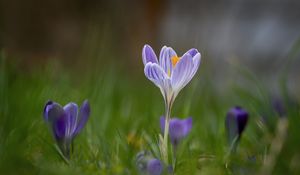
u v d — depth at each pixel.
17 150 0.86
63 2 2.55
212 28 2.65
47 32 2.51
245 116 0.86
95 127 1.02
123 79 1.49
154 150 0.84
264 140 0.97
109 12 2.43
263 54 2.62
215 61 2.36
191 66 0.79
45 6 2.52
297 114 0.95
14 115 0.99
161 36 2.57
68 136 0.81
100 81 1.20
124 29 2.39
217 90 1.42
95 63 1.42
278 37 2.72
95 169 0.82
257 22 2.74
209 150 0.94
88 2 2.56
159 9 2.61
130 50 2.37
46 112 0.80
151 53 0.80
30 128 0.96
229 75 1.69
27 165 0.82
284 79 1.09
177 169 0.83
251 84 1.58
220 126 1.06
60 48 2.48
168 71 0.80
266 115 1.01
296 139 0.89
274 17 2.78
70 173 0.80
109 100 1.22
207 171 0.83
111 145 0.91
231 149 0.86
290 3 2.80
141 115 1.18
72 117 0.81
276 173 0.84
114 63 1.45
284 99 1.05
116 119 1.14
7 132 0.94
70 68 1.93
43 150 0.88
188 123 0.84
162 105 1.24
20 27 2.46
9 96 1.08
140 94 1.41
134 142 0.94
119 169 0.81
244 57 2.56
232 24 2.69
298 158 0.86
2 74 1.09
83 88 1.28
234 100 1.27
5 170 0.82
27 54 2.30
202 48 1.77
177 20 2.62
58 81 1.27
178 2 2.68
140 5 2.59
